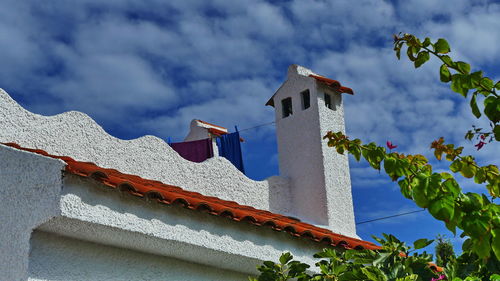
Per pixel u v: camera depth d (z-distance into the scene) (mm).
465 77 3951
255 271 7711
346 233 11742
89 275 6352
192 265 7281
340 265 5582
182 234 6707
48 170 5938
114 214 6160
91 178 6000
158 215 6551
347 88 12883
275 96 13172
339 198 11922
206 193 10336
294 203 12062
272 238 7688
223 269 7562
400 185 3859
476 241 3521
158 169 9672
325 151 12023
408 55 4227
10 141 7895
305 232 7957
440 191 3621
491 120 3902
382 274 4781
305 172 12086
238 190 10984
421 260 5285
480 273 4645
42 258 6051
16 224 6082
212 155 12789
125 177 7238
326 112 12422
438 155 4426
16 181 6203
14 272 5949
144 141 9625
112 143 9164
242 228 7375
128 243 6531
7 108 8000
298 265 6188
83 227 6035
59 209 5746
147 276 6812
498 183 4168
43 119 8367
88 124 8914
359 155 4426
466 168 4270
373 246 8930
